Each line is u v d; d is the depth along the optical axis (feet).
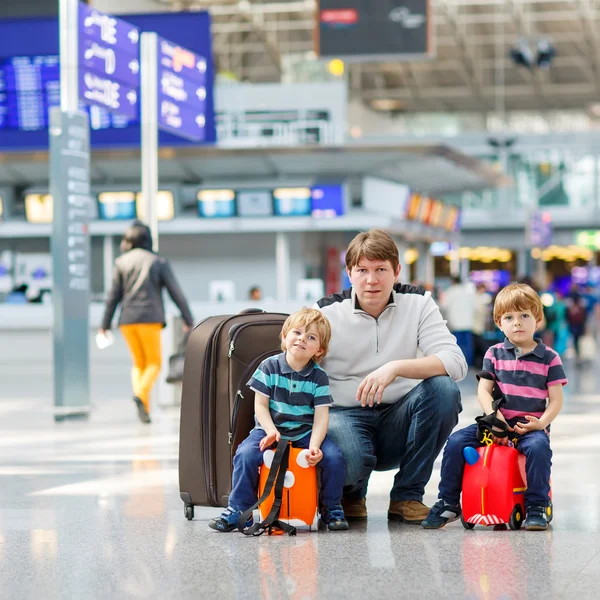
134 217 90.48
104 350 80.38
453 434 21.57
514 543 19.61
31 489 26.99
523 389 21.20
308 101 103.19
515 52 144.56
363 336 21.98
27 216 89.92
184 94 66.28
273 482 20.35
